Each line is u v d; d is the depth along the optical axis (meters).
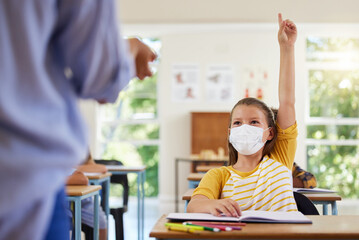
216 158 7.31
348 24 7.82
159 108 8.52
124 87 0.85
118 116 8.70
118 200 8.41
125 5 8.01
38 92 0.70
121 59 0.81
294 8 7.89
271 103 8.25
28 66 0.69
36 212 0.74
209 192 1.86
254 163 1.98
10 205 0.68
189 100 8.42
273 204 1.86
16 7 0.68
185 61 8.41
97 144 8.49
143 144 8.64
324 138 8.38
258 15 7.95
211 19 7.99
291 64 2.00
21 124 0.68
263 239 1.23
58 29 0.74
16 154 0.68
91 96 0.83
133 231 5.43
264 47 8.29
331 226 1.33
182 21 8.00
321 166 8.37
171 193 8.41
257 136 1.95
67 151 0.74
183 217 1.42
